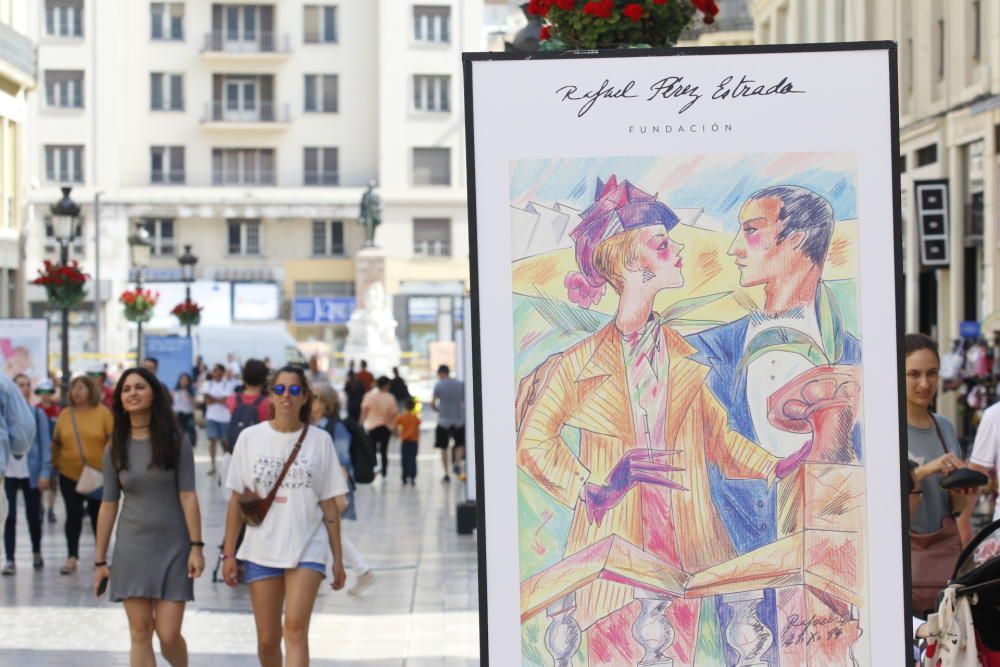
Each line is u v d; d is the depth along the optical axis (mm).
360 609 14438
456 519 21391
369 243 77312
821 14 33719
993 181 24641
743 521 5082
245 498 9250
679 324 5094
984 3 24828
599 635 5086
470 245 5098
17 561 18188
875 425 5098
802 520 5082
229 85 81000
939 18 27469
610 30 7227
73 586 15945
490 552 5086
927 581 7625
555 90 5086
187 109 80500
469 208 5098
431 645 12305
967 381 20656
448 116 81125
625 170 5098
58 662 11508
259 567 9242
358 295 77500
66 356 31188
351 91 81562
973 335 21562
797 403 5094
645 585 5078
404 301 81000
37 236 77875
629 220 5098
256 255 81938
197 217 80500
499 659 5082
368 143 81750
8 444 13234
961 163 26500
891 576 5086
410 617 13875
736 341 5102
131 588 9461
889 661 5094
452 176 81250
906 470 5098
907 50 29234
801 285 5102
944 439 7988
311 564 9250
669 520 5082
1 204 42656
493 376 5098
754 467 5086
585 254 5098
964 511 8438
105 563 9711
